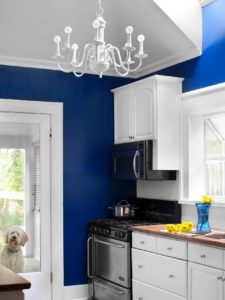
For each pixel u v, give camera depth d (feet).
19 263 13.34
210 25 11.96
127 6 12.20
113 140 14.74
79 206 14.20
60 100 14.07
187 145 12.55
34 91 13.76
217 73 11.69
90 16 12.48
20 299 6.19
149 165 12.66
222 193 11.94
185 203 12.51
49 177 13.85
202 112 12.11
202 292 9.52
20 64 13.57
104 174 14.60
